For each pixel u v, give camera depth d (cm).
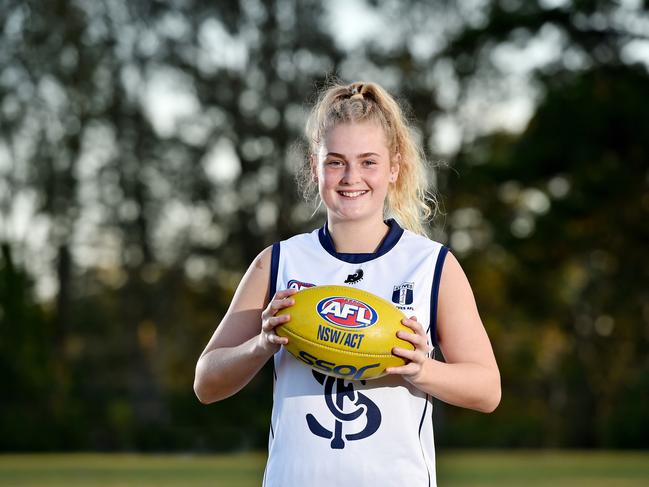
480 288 3238
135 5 3123
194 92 3200
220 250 3284
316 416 305
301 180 415
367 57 3125
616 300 2911
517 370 3300
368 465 299
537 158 2552
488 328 3291
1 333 2691
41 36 3069
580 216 2600
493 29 2675
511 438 2773
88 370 3288
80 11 3100
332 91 338
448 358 317
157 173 3241
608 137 2486
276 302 304
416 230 356
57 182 3134
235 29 3170
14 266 2734
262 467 1479
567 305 3148
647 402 2686
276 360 320
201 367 322
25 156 3116
